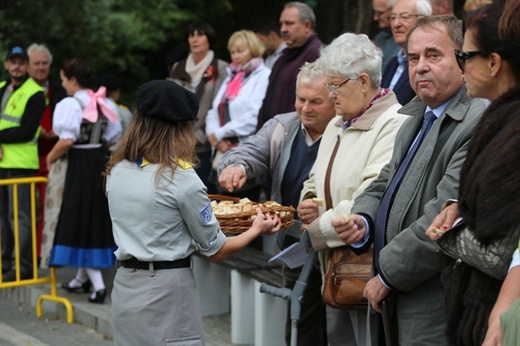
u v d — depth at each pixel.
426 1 7.41
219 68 10.04
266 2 18.44
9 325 9.05
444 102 4.75
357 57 5.49
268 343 7.22
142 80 18.03
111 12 16.45
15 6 15.29
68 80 9.17
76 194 9.00
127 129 5.13
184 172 5.00
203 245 5.09
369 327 4.89
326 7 14.92
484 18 3.75
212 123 9.41
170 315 5.03
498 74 3.73
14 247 10.05
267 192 8.63
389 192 4.88
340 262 5.43
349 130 5.61
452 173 4.43
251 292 7.67
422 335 4.62
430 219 4.45
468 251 3.72
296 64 8.59
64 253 8.98
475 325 3.70
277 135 6.52
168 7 17.50
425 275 4.52
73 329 8.84
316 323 6.43
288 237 6.53
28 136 9.96
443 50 4.68
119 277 5.15
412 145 4.89
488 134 3.61
